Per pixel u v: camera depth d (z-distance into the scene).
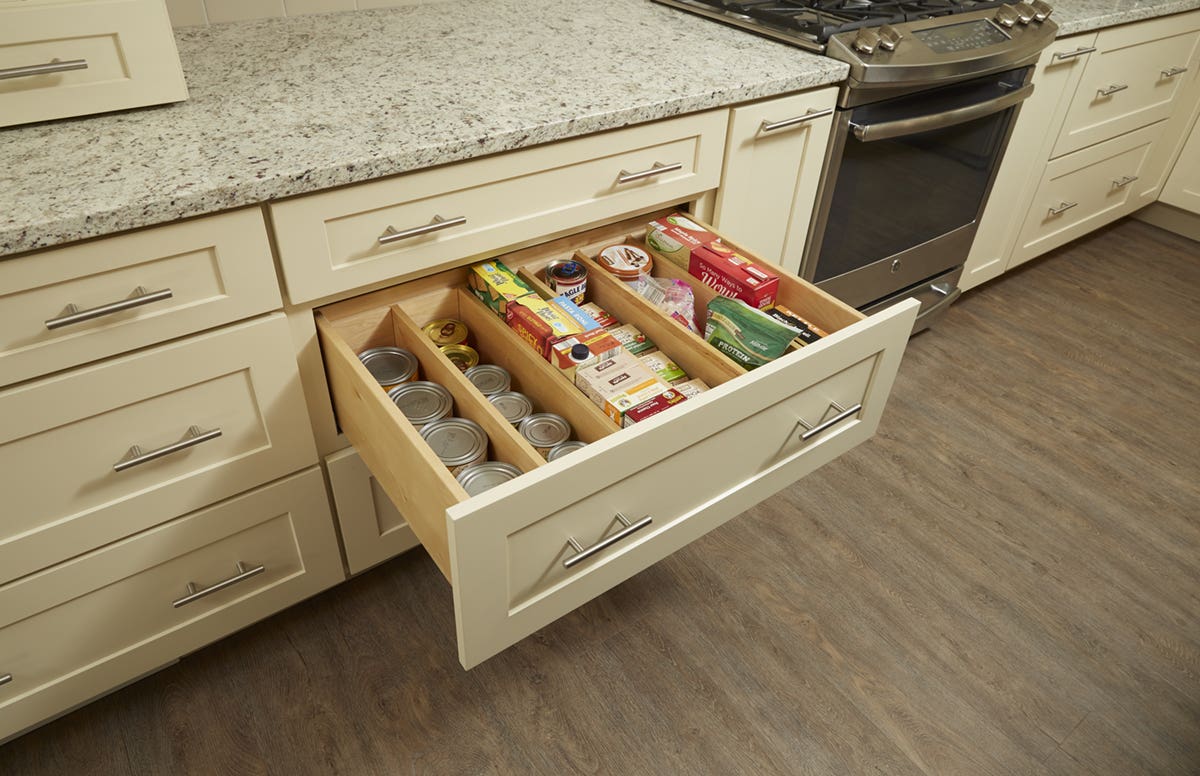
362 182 1.06
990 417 2.05
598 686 1.37
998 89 1.85
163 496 1.12
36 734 1.26
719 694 1.37
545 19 1.70
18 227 0.83
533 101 1.24
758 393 0.99
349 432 1.22
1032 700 1.38
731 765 1.26
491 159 1.16
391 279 1.22
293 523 1.30
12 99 1.02
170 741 1.26
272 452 1.20
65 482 1.03
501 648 0.92
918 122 1.67
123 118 1.11
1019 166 2.21
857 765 1.27
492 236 1.24
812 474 1.84
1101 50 2.15
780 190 1.63
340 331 1.25
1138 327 2.46
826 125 1.60
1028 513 1.77
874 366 1.17
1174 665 1.46
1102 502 1.81
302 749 1.26
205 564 1.24
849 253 1.89
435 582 1.55
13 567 1.04
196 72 1.30
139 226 0.91
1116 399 2.14
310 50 1.43
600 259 1.39
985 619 1.52
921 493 1.80
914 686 1.39
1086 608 1.55
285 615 1.47
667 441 0.91
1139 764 1.29
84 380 0.97
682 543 1.08
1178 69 2.52
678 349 1.23
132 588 1.17
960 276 2.33
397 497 1.08
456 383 1.11
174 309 1.00
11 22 0.97
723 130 1.44
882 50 1.55
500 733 1.29
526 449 0.99
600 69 1.41
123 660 1.22
